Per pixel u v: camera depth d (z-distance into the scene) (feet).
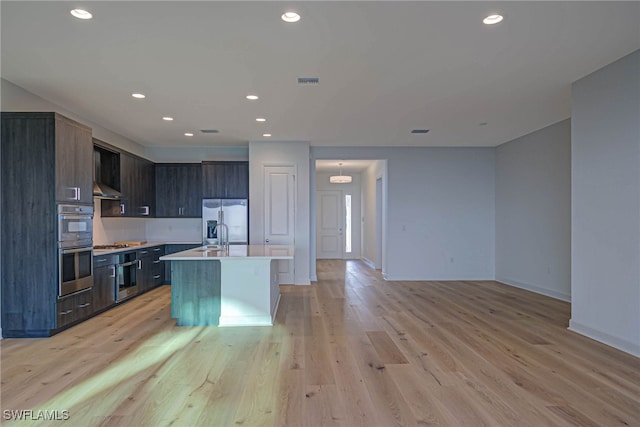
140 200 22.74
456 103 16.17
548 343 12.94
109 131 20.95
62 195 13.79
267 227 24.08
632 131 11.56
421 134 22.24
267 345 12.80
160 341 13.23
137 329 14.66
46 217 13.42
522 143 22.99
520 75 13.06
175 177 24.93
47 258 13.47
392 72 12.70
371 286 24.02
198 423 7.98
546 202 20.89
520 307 18.28
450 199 26.35
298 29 9.81
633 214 11.59
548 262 20.83
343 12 9.02
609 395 9.21
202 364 11.15
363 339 13.46
